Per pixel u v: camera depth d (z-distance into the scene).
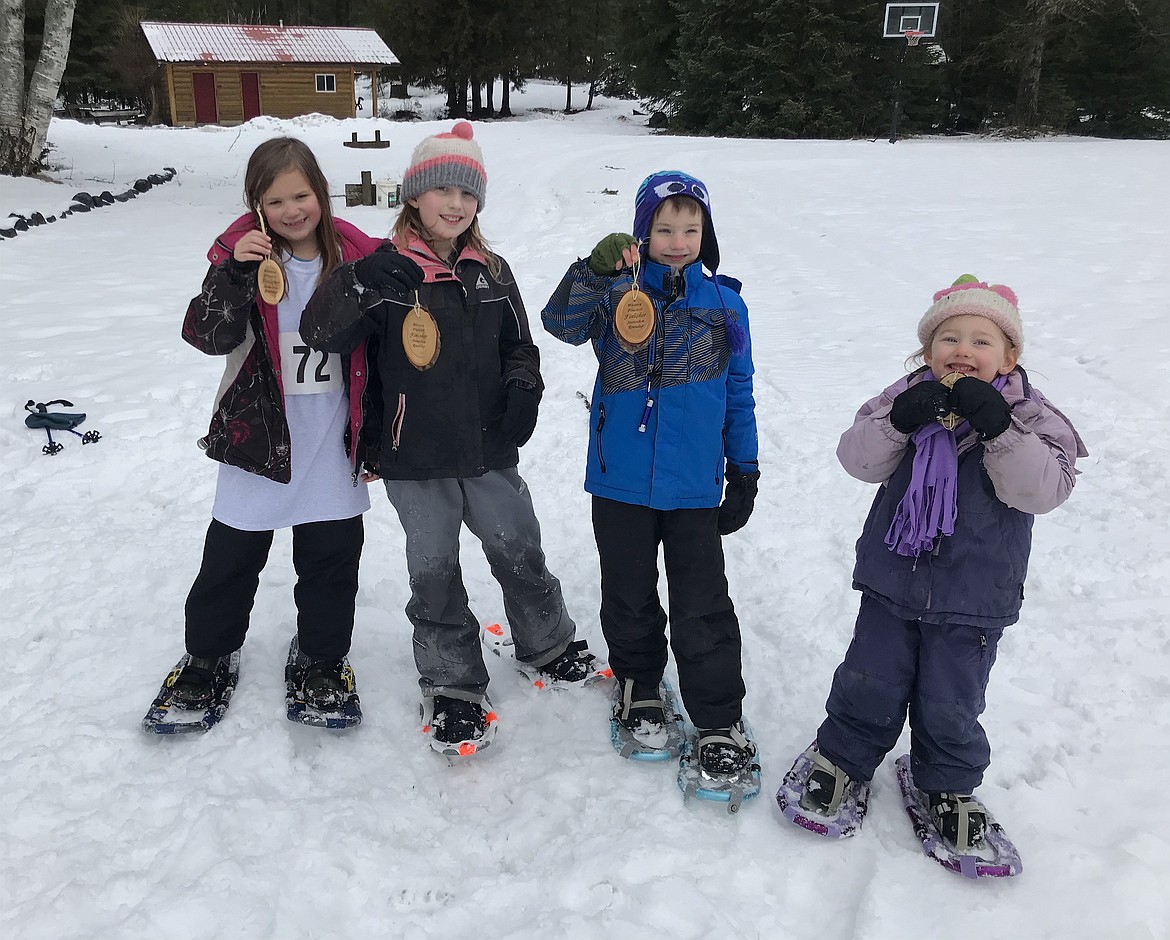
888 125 29.80
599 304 2.55
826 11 28.23
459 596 2.76
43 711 2.78
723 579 2.65
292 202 2.37
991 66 30.56
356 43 35.06
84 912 2.09
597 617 3.43
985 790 2.52
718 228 12.40
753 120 28.55
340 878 2.22
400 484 2.58
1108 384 5.68
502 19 37.84
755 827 2.41
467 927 2.13
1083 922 2.09
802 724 2.83
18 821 2.34
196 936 2.04
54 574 3.55
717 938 2.04
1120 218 12.21
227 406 2.50
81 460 4.62
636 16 33.62
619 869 2.23
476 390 2.52
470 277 2.50
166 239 11.49
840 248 10.81
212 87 32.78
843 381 6.09
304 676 2.86
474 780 2.65
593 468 2.66
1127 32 30.05
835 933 2.10
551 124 33.09
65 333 6.95
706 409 2.54
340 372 2.58
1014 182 15.98
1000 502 2.18
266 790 2.52
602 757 2.69
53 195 13.64
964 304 2.16
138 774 2.53
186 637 2.75
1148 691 2.93
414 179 2.38
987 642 2.23
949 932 2.07
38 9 20.53
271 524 2.59
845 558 3.85
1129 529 3.94
